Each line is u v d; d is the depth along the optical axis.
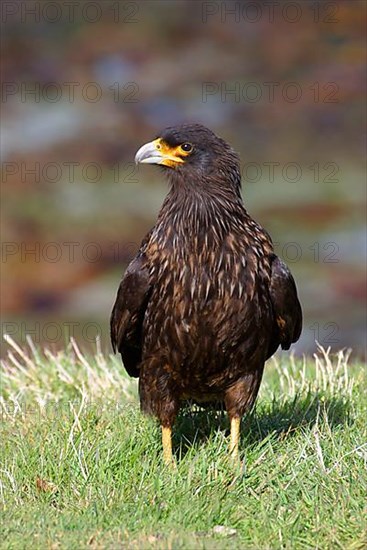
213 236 9.30
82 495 8.82
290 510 8.57
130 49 33.75
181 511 8.45
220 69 33.09
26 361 12.90
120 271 26.39
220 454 9.44
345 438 9.66
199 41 33.88
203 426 10.39
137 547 7.79
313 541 8.15
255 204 27.84
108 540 7.92
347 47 32.50
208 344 9.37
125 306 9.70
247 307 9.34
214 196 9.43
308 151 30.45
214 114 31.86
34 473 9.12
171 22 34.50
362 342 21.94
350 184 28.64
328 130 31.23
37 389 12.16
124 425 10.05
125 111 31.78
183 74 33.19
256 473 9.12
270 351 10.38
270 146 30.61
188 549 7.75
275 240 26.45
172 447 9.95
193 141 9.49
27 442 9.69
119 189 28.75
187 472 9.09
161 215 9.61
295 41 33.16
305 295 24.78
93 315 24.48
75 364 12.88
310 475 8.98
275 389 11.55
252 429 10.20
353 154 29.97
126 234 27.06
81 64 33.53
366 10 33.00
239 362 9.52
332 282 25.25
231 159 9.63
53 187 28.97
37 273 26.34
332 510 8.48
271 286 9.59
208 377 9.60
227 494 8.81
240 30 34.06
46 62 33.47
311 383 11.51
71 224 27.66
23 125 31.31
